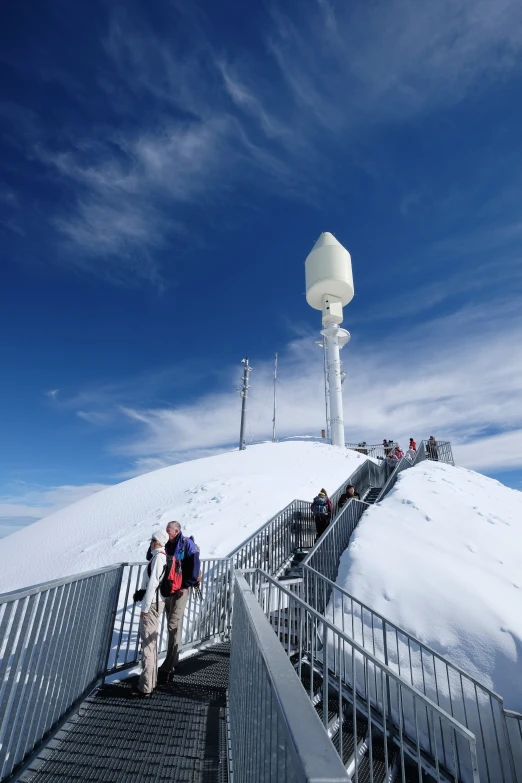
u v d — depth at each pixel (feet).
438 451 80.43
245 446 101.14
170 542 16.58
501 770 16.74
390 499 40.70
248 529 38.99
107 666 15.78
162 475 73.41
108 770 10.09
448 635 22.03
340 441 98.12
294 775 3.29
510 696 19.01
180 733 11.96
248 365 109.09
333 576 29.76
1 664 9.00
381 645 22.02
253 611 7.97
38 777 9.71
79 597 13.33
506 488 55.67
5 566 43.88
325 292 108.47
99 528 49.24
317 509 39.14
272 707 4.75
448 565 27.86
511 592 25.95
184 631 22.39
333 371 103.60
